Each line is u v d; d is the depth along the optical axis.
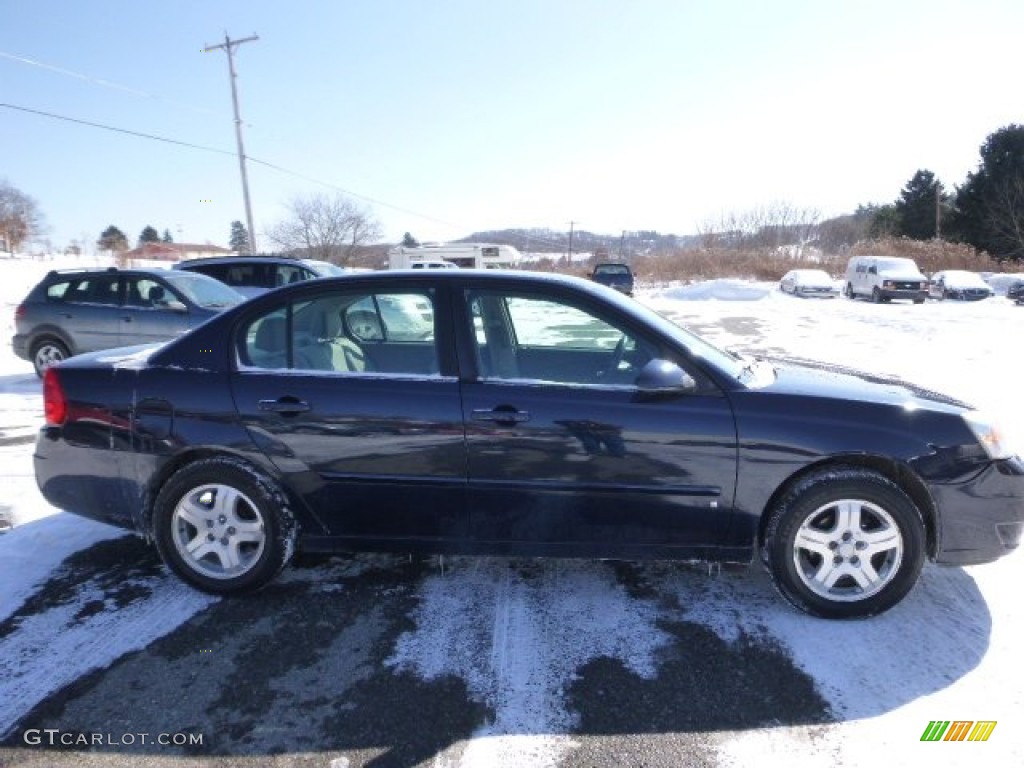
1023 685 2.48
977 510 2.84
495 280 3.17
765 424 2.86
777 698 2.43
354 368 3.37
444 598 3.13
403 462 3.03
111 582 3.28
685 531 2.97
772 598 3.12
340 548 3.21
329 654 2.70
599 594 3.16
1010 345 12.10
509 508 3.01
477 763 2.13
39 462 3.31
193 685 2.51
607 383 3.12
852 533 2.88
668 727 2.29
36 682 2.52
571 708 2.38
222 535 3.15
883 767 2.09
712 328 16.06
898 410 2.90
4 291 19.98
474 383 3.02
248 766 2.12
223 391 3.12
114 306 8.05
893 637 2.79
